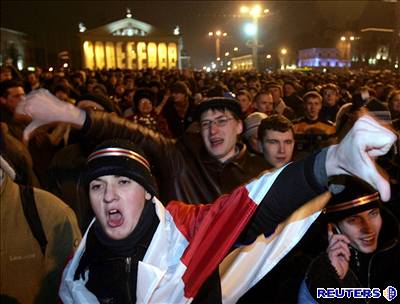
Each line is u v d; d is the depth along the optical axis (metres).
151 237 1.40
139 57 72.88
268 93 5.72
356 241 1.71
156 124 5.00
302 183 1.16
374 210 1.67
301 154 3.71
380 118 0.99
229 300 1.49
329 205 1.68
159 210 1.42
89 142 2.21
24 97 1.71
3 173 1.86
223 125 2.57
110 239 1.38
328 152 1.11
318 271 1.67
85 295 1.38
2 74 9.03
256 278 1.46
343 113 2.39
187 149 2.63
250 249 1.48
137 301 1.32
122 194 1.37
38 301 1.86
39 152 3.29
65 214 1.94
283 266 1.76
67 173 2.62
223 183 2.54
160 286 1.33
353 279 1.68
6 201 1.85
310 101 4.40
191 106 6.24
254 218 1.29
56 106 1.78
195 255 1.34
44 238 1.88
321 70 26.77
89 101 3.11
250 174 2.64
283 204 1.21
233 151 2.67
